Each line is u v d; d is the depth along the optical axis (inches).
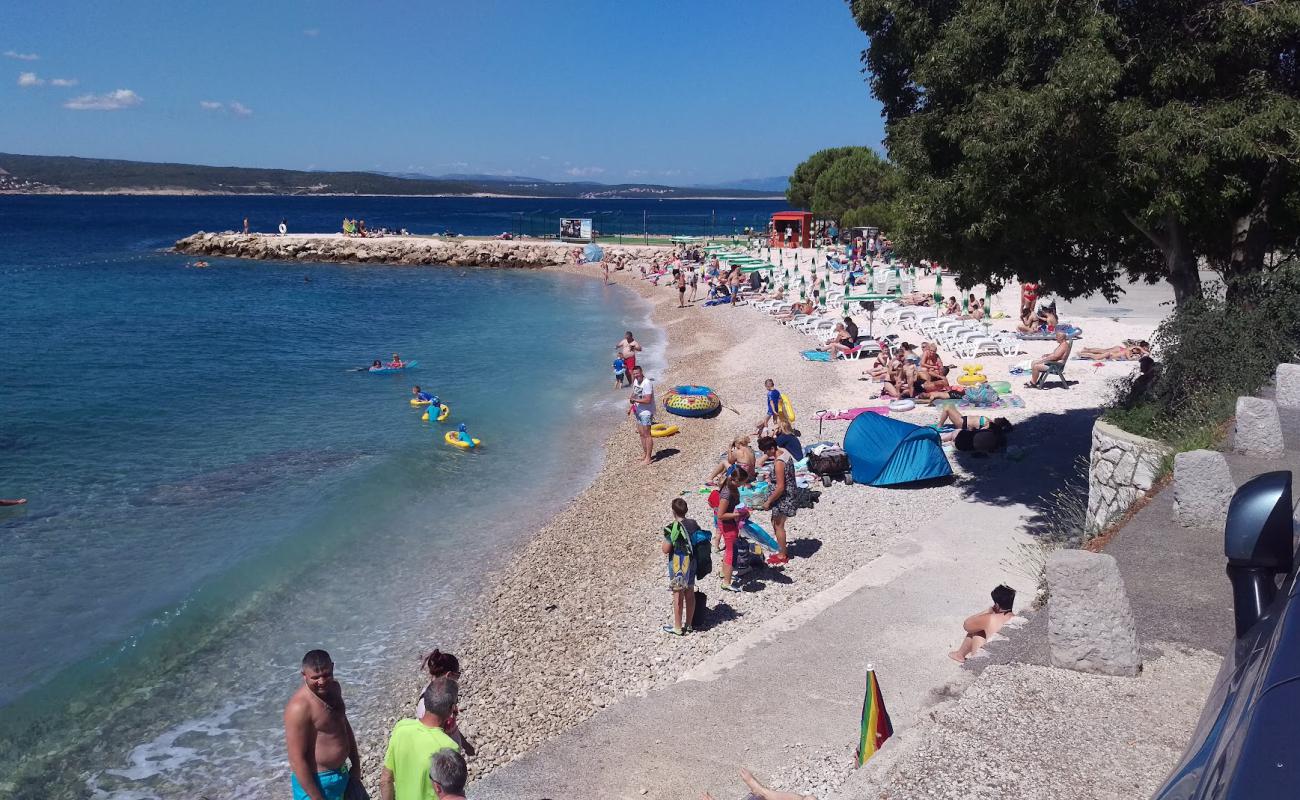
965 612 378.0
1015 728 195.9
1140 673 217.2
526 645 427.5
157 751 359.3
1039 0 398.3
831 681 328.2
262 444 785.6
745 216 7839.6
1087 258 513.3
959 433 623.5
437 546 564.7
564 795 271.6
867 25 499.5
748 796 263.7
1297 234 469.4
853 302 1427.2
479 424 864.3
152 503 631.2
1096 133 395.9
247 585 502.6
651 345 1323.8
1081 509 466.6
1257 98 401.1
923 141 466.0
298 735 198.2
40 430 825.5
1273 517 142.1
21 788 335.6
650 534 548.7
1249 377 419.2
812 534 502.9
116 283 2241.6
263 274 2566.4
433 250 2957.7
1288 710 91.4
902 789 178.2
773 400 666.2
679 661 373.4
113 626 453.1
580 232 3240.7
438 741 200.4
